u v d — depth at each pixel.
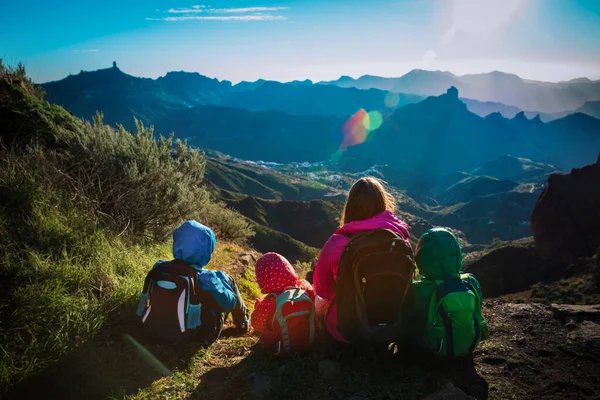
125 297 4.34
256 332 4.56
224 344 4.13
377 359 3.62
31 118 6.88
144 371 3.45
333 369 3.37
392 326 3.14
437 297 3.43
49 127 6.97
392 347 3.88
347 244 3.26
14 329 3.51
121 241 5.67
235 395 3.14
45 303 3.80
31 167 5.94
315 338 3.77
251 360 3.68
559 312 4.80
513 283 57.22
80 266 4.52
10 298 3.80
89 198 5.90
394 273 3.12
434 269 3.50
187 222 3.92
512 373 3.51
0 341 3.38
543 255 66.12
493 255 61.09
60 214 5.39
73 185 6.00
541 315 4.91
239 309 4.38
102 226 5.79
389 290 3.11
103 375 3.28
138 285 4.63
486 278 58.06
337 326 3.50
